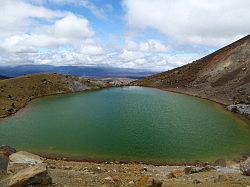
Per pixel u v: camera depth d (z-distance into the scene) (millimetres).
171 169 45875
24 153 38375
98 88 175125
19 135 69500
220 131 73188
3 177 23125
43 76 156500
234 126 78562
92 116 90000
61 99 129125
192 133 70938
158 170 44812
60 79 160375
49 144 62156
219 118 88250
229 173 34500
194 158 54344
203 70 178000
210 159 53969
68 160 52750
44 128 75750
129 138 66062
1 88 132750
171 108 104500
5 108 101875
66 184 25047
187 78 177375
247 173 31938
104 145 61188
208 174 34812
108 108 104062
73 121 83312
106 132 70938
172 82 180625
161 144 62125
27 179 20984
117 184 27484
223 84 144500
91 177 29594
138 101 121750
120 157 54500
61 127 76438
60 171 32125
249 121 85062
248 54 164000
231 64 163250
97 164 49719
